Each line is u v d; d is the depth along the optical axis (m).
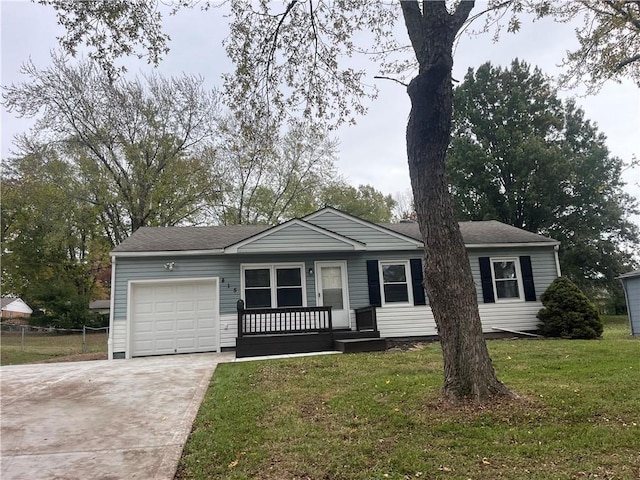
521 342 11.51
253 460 4.22
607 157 29.78
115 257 12.66
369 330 12.62
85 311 27.03
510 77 31.78
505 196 30.34
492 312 14.31
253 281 13.38
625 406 5.14
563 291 13.87
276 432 4.92
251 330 12.21
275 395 6.48
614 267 29.12
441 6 5.34
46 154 25.11
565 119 31.88
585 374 6.80
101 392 7.38
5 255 28.19
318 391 6.61
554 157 28.67
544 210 29.02
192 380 8.12
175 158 26.44
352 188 32.75
